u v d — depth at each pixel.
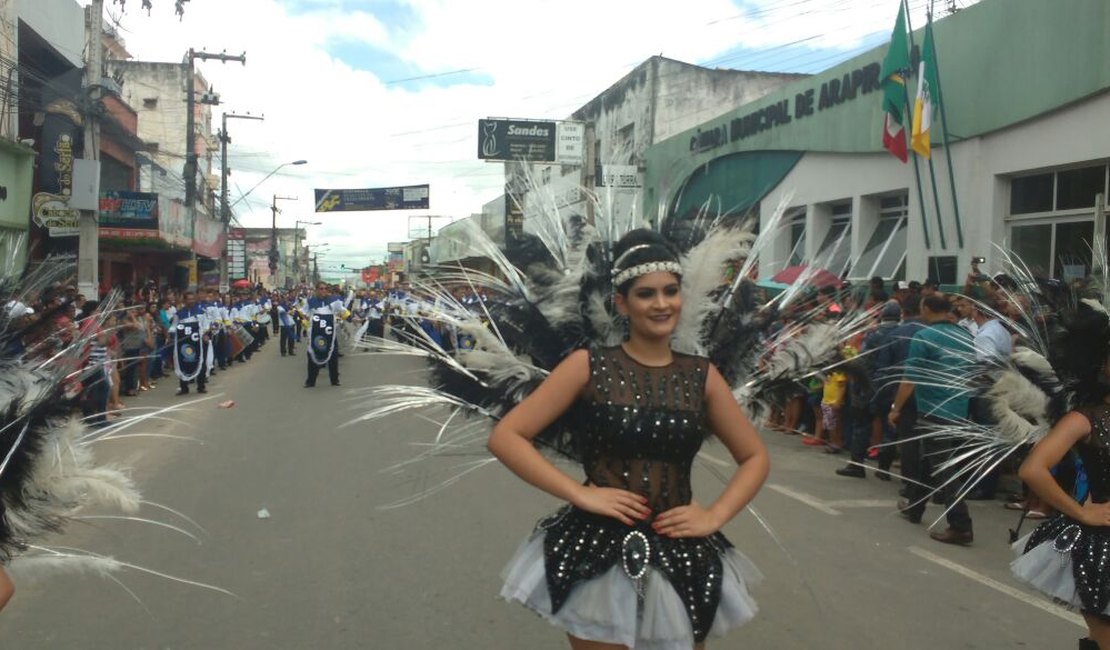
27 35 19.22
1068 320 3.37
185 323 14.43
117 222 23.86
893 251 14.67
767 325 3.12
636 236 2.67
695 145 20.80
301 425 11.12
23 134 20.44
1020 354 3.72
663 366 2.66
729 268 3.12
